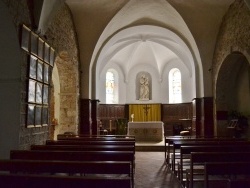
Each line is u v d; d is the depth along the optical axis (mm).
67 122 12664
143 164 10031
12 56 6812
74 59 12805
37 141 7965
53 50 9383
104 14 13117
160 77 21641
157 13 14211
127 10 13477
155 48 20531
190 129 18078
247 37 9523
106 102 21156
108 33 14648
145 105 21328
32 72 7449
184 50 16875
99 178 2844
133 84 21984
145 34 17750
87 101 14219
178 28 14789
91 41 13914
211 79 14336
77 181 2863
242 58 12734
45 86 8586
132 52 20656
